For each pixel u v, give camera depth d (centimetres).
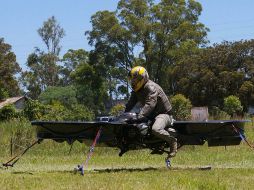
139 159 1677
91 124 1098
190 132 1217
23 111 3956
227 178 991
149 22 9981
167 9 9875
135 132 1133
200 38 10106
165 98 1162
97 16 10106
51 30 11931
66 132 1121
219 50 7744
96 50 10194
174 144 1149
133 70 1139
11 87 9756
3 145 2091
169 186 856
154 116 1159
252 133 2717
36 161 1611
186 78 7869
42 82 12288
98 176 1017
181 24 9781
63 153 2041
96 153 2028
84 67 10325
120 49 10112
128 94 10275
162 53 9900
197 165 1416
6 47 9869
